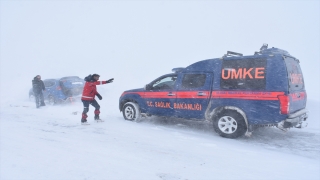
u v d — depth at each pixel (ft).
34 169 13.91
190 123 25.40
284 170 13.67
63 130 22.53
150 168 13.88
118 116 29.04
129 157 15.51
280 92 17.58
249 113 18.86
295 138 20.56
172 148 17.26
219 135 20.76
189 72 22.13
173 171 13.51
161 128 23.21
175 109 22.63
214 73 20.59
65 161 14.94
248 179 12.56
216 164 14.47
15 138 19.95
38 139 19.60
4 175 13.26
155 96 23.95
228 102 19.69
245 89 19.02
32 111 33.96
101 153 16.24
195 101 21.35
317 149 17.95
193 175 13.03
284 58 18.13
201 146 17.76
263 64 18.48
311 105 28.40
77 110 33.81
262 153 16.49
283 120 17.65
